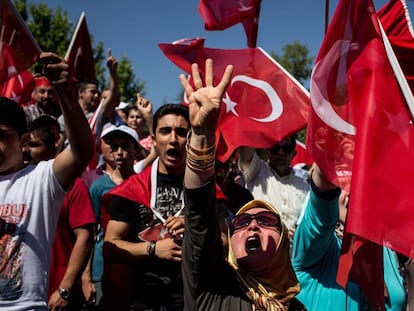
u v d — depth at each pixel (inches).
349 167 141.3
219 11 199.8
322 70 145.3
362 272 136.6
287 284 129.9
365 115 140.0
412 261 166.9
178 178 169.3
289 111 199.9
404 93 141.0
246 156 240.5
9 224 141.3
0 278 139.3
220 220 164.4
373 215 132.3
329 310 150.3
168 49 205.5
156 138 171.3
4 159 145.6
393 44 168.9
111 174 225.5
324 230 144.1
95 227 202.1
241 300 123.9
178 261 156.6
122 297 161.0
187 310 123.4
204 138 119.3
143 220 165.8
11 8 185.5
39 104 275.0
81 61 278.7
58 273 189.2
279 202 237.3
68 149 143.6
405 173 135.8
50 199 145.1
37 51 186.9
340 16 145.9
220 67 204.5
